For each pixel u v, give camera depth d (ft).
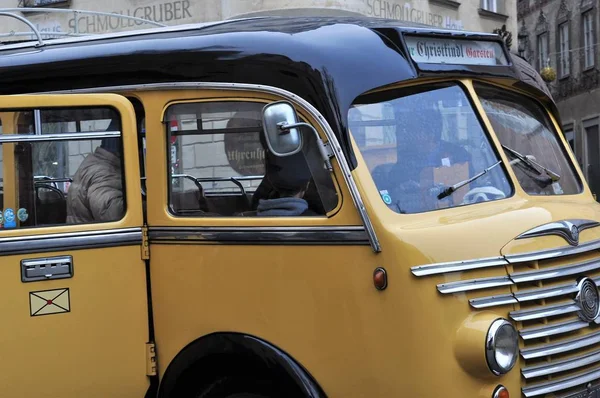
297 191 13.88
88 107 14.87
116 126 15.06
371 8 51.75
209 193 14.62
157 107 15.03
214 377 14.84
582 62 109.19
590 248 14.29
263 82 14.23
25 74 15.92
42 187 14.88
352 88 13.84
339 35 14.52
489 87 16.37
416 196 13.94
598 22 105.40
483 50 16.12
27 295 14.29
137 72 15.20
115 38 16.34
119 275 14.69
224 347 14.15
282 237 13.75
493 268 13.15
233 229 14.15
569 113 112.98
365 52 14.26
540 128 17.48
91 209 14.97
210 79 14.62
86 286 14.48
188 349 14.48
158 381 14.96
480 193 14.76
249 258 14.03
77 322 14.42
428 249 12.83
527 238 13.64
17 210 14.76
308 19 16.06
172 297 14.69
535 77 17.66
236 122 14.51
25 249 14.32
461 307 12.78
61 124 14.96
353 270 13.17
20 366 14.29
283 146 13.09
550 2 116.67
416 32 14.84
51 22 54.49
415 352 12.62
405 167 14.10
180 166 14.85
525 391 13.07
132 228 14.84
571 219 14.57
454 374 12.63
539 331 13.24
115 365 14.61
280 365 13.62
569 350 13.52
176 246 14.66
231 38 14.80
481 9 64.39
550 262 13.69
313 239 13.51
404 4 55.57
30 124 14.83
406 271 12.72
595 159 107.65
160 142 14.96
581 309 13.78
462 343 12.57
